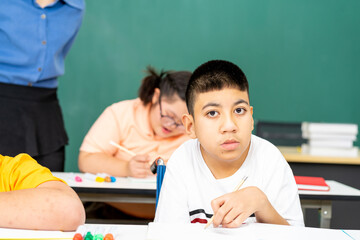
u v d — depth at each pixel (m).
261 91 4.20
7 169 1.06
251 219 1.09
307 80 4.22
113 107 2.18
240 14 4.16
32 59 1.93
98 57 4.02
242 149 1.01
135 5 4.05
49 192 0.92
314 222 2.60
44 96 2.01
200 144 1.15
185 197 1.13
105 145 2.13
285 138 3.14
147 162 1.96
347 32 4.22
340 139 2.64
